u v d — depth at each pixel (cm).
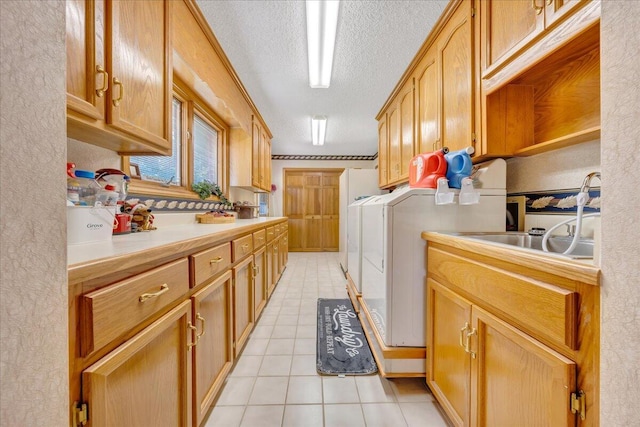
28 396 39
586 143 117
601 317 55
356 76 253
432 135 188
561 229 129
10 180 36
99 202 100
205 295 116
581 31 89
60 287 44
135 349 71
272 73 248
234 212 328
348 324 231
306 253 612
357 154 610
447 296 118
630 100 49
